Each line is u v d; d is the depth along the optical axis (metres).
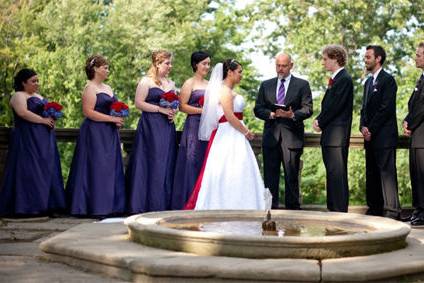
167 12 23.06
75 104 21.59
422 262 4.24
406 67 20.55
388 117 7.61
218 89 7.81
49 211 8.16
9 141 8.55
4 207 8.00
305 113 7.85
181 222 5.40
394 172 7.61
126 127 22.36
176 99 8.14
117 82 22.67
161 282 4.12
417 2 20.92
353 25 20.20
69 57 21.53
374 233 4.58
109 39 22.72
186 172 8.13
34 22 22.50
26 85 8.12
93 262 4.61
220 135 7.74
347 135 7.71
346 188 7.68
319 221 5.58
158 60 8.31
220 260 4.22
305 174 16.88
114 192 8.06
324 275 3.96
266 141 7.91
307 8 21.36
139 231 4.86
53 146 8.16
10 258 5.12
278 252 4.30
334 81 7.73
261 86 8.10
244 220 5.59
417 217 7.46
